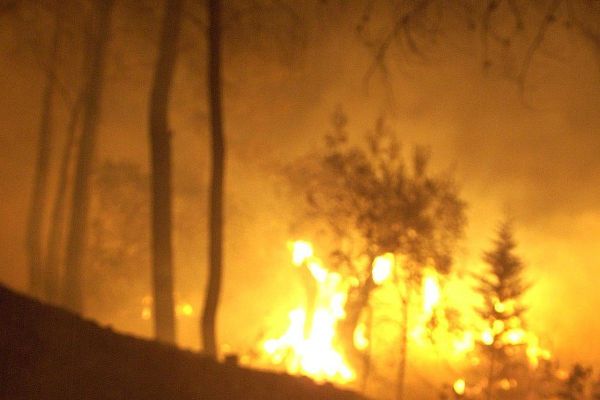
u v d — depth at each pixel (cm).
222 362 1239
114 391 1044
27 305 1186
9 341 1067
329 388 1262
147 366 1130
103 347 1145
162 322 1717
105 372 1077
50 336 1116
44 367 1041
